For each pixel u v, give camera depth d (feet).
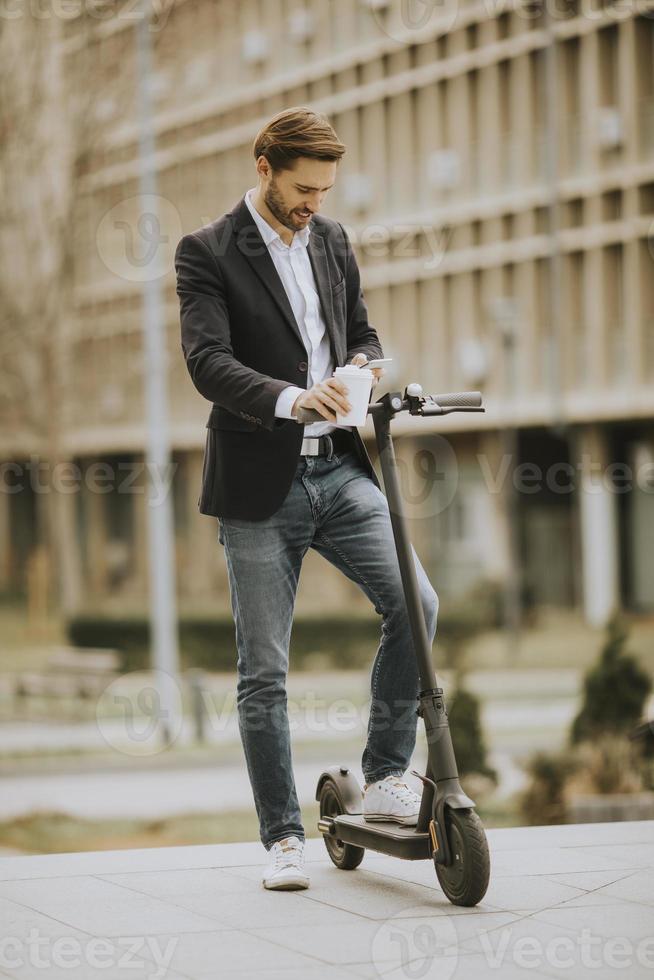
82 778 127.24
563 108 257.75
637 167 252.42
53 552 305.32
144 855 36.42
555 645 250.78
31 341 231.09
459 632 253.44
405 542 30.91
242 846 37.55
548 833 38.52
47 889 32.35
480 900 29.58
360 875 33.42
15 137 216.74
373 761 32.81
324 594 294.46
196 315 32.04
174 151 219.20
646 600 282.36
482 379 268.21
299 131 31.19
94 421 284.00
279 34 227.81
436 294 265.34
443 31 248.32
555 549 295.69
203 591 321.52
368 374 29.76
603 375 261.65
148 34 184.96
